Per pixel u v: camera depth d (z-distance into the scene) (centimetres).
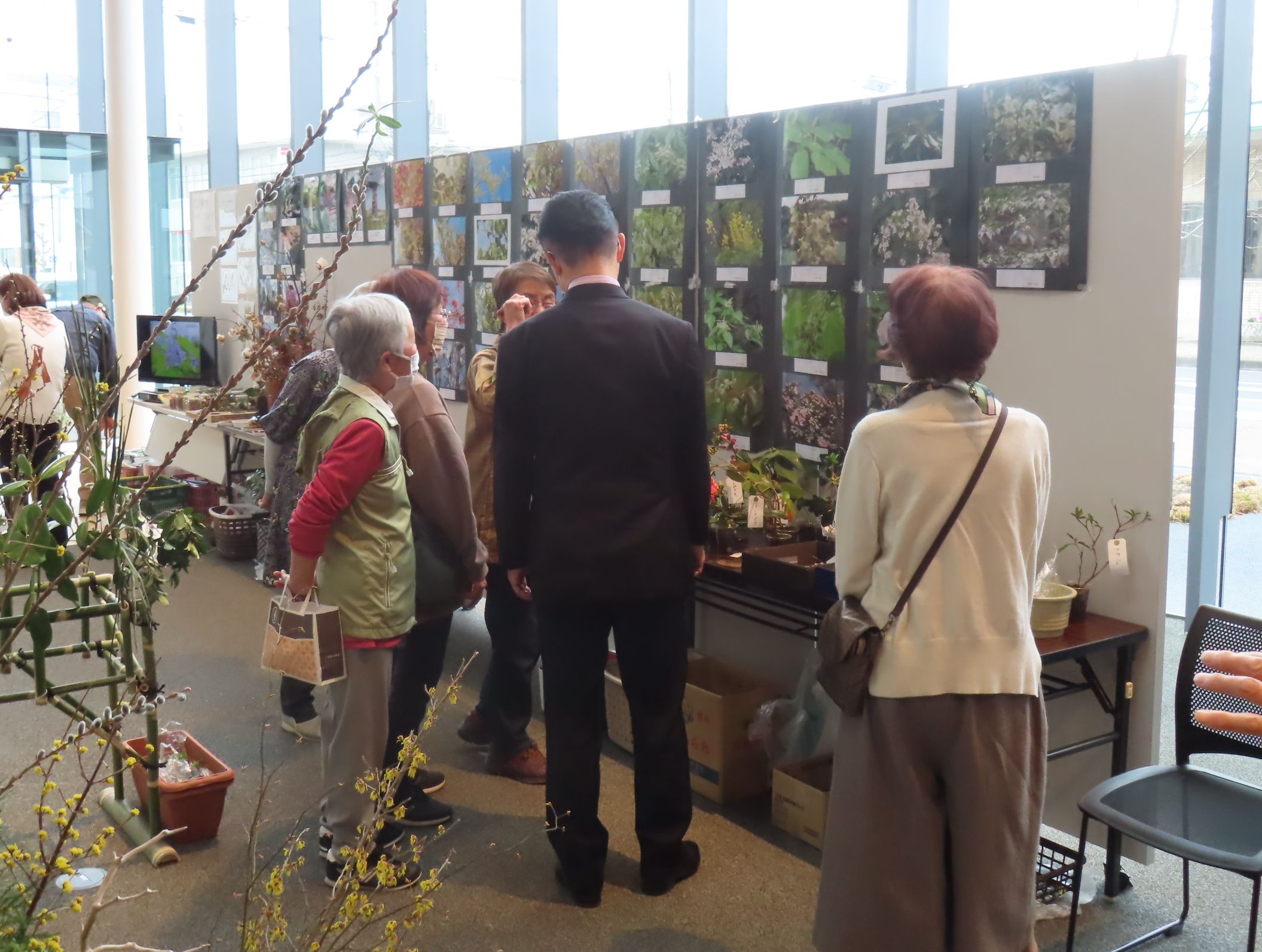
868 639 213
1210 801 244
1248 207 423
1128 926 283
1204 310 429
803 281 363
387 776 173
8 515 159
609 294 271
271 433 433
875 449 214
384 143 760
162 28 980
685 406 271
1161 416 278
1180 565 467
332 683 278
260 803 168
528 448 275
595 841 284
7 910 133
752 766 351
